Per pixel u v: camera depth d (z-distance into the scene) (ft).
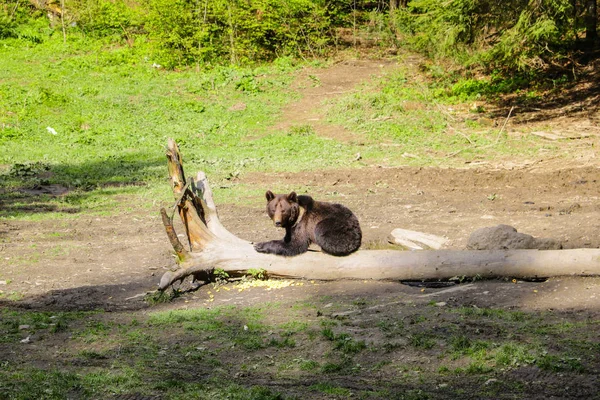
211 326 22.59
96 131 80.69
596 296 23.21
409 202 46.32
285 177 57.82
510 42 77.61
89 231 40.19
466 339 19.40
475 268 25.80
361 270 26.63
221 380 17.83
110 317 24.47
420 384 17.19
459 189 50.49
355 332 21.01
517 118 77.77
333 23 122.72
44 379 17.65
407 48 111.55
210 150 73.77
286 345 20.57
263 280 27.68
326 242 26.30
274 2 114.01
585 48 92.73
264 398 16.24
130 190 54.29
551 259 25.20
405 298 24.53
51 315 24.72
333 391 16.62
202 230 28.14
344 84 100.73
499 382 16.85
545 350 18.40
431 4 84.38
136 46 114.42
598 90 81.41
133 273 31.22
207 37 110.22
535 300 23.41
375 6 130.82
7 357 19.83
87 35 117.80
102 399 16.47
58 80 99.30
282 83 102.32
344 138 75.87
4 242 37.60
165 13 108.27
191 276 29.17
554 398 15.85
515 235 27.53
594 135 68.23
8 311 25.41
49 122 83.30
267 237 36.96
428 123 78.07
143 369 18.66
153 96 95.09
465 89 90.38
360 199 47.98
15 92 91.30
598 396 15.75
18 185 56.03
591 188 48.11
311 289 26.40
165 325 23.08
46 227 41.45
